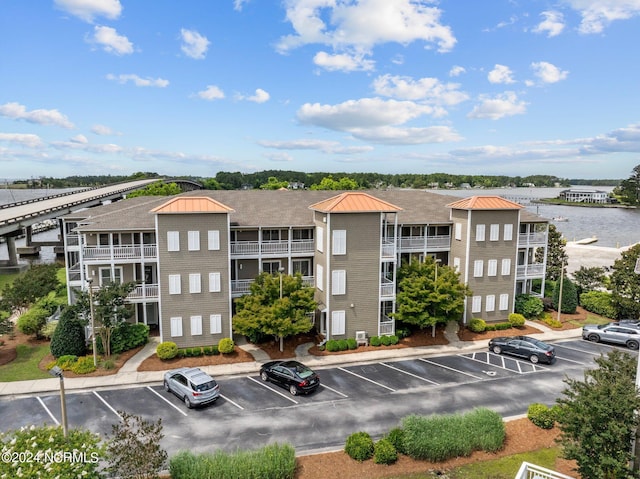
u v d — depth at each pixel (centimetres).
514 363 2888
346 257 3177
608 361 1672
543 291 4003
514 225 3703
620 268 3775
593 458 1457
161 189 9756
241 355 2959
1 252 8394
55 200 8456
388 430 2023
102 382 2541
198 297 3059
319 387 2514
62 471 1241
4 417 2145
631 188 18950
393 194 4525
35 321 3130
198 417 2155
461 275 3647
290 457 1650
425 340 3297
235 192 4125
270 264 3528
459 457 1780
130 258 3120
